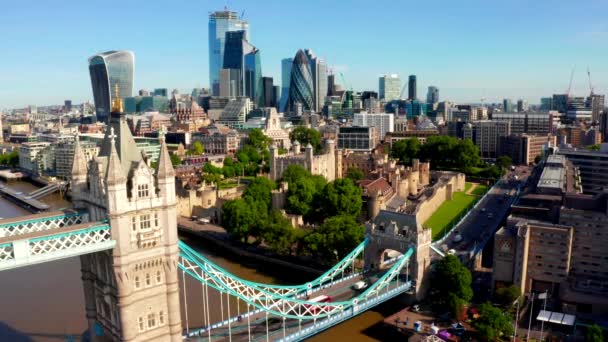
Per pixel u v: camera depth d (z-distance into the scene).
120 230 105.50
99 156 111.19
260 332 129.50
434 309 155.75
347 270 184.62
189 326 145.38
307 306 135.75
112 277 109.62
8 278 184.75
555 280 160.88
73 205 119.06
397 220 165.75
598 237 161.00
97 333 122.31
